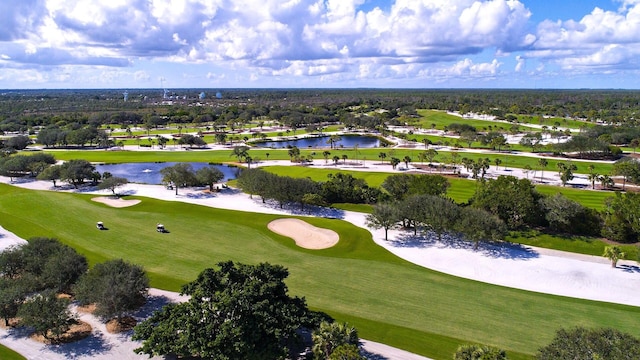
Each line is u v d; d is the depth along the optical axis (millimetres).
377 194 123688
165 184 146125
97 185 143625
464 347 42625
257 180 122875
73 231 97062
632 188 139250
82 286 58219
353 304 64062
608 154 197500
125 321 58750
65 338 54688
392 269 77438
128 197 128500
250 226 100500
